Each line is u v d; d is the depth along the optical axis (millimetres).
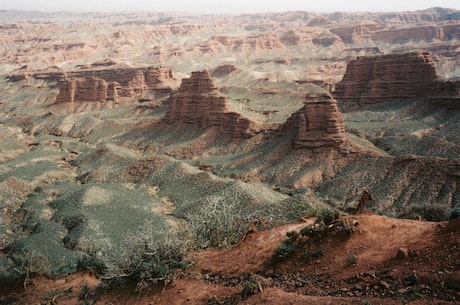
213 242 32656
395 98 133500
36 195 84312
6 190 85188
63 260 53531
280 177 89938
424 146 96312
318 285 22203
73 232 65750
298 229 30156
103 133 142125
